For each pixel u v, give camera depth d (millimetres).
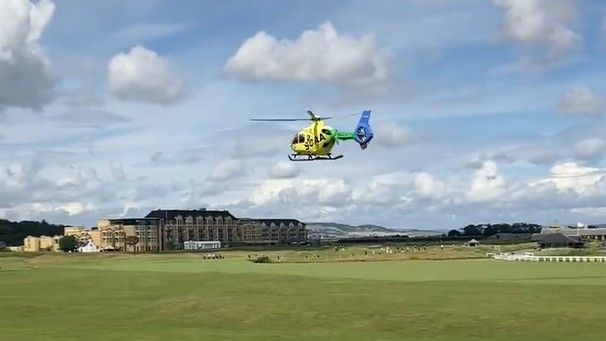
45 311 60719
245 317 54156
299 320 52094
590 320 49000
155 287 85438
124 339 43688
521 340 43062
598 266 125125
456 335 44906
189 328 49469
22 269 141750
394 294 68312
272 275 106000
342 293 70125
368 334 45750
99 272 124062
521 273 104562
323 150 81438
